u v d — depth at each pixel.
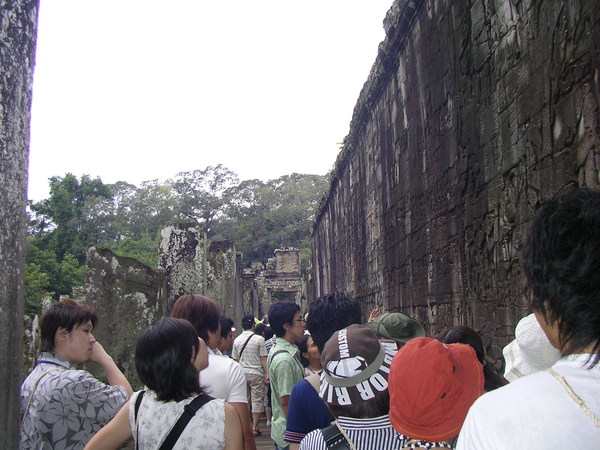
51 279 40.59
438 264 9.27
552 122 5.17
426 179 9.92
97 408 3.29
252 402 9.17
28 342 8.70
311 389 3.37
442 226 8.99
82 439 3.24
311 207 73.19
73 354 3.54
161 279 7.41
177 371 2.84
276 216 72.06
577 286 1.35
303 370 5.05
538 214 1.50
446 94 8.66
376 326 3.74
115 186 76.19
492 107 6.79
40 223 56.03
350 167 19.45
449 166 8.58
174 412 2.80
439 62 9.00
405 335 3.69
